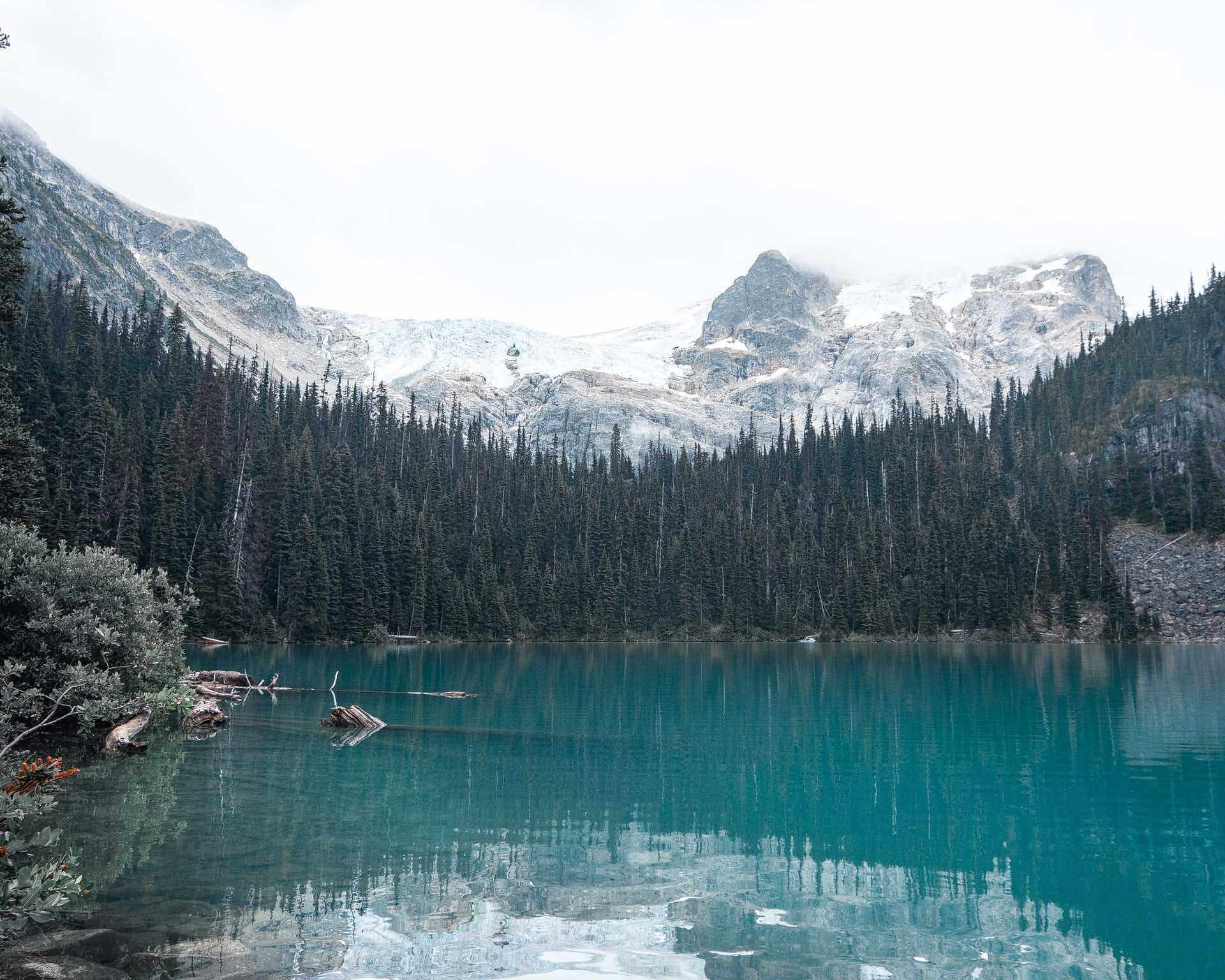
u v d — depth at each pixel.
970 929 16.11
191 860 19.08
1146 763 33.12
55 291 166.12
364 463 161.38
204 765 30.05
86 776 27.84
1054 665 89.69
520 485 178.62
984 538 147.00
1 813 12.62
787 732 41.12
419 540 134.00
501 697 55.44
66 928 14.77
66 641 30.75
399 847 20.64
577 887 17.98
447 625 133.62
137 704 32.19
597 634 146.50
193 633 102.06
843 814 24.91
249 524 117.06
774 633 149.62
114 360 132.25
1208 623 132.62
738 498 182.88
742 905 17.19
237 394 148.38
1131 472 171.62
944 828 23.45
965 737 39.75
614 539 161.50
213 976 13.08
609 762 32.59
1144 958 14.84
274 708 46.28
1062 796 27.48
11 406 34.53
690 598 152.12
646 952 14.66
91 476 101.75
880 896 17.86
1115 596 133.88
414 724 41.97
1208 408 177.12
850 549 158.62
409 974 13.43
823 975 13.88
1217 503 152.62
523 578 148.38
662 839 22.03
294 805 24.55
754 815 24.72
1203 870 19.81
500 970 13.69
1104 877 19.36
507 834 22.14
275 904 16.45
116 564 34.00
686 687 64.69
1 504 34.22
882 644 139.62
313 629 112.56
